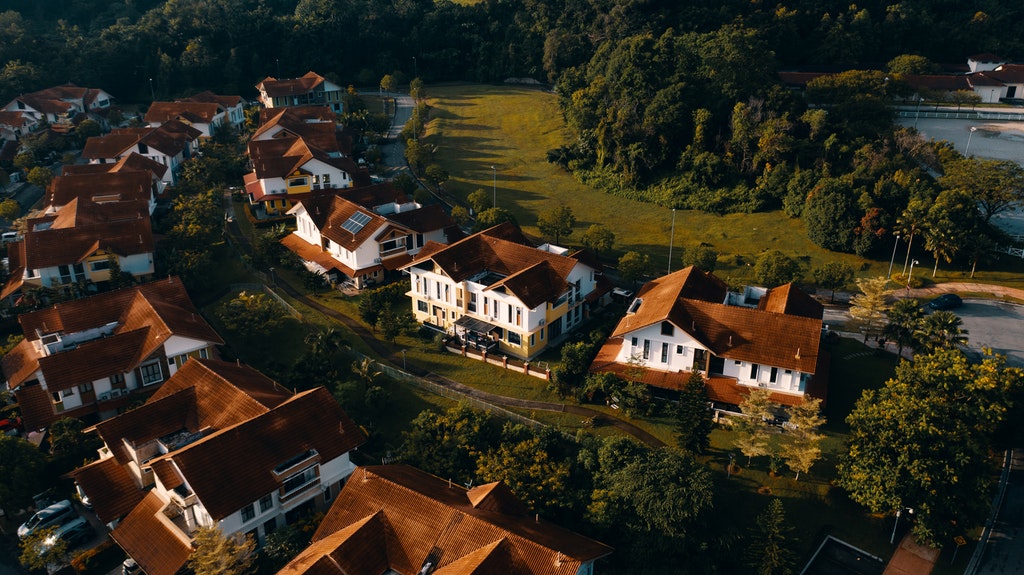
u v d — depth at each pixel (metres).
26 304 75.06
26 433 59.78
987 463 48.03
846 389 63.53
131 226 80.69
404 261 82.62
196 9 173.75
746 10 146.62
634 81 119.25
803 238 95.94
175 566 44.81
